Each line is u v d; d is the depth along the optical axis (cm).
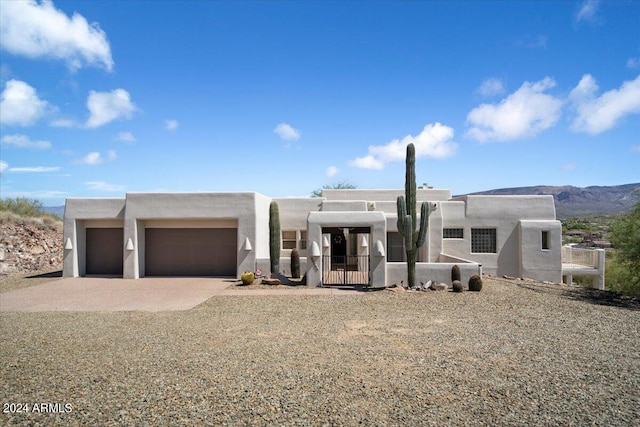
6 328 1090
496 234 2397
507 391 633
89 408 575
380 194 2788
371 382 666
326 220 1820
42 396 618
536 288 1794
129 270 2103
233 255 2211
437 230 2347
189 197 2122
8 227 2606
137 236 2133
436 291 1675
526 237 2339
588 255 2483
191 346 891
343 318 1194
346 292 1673
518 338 963
